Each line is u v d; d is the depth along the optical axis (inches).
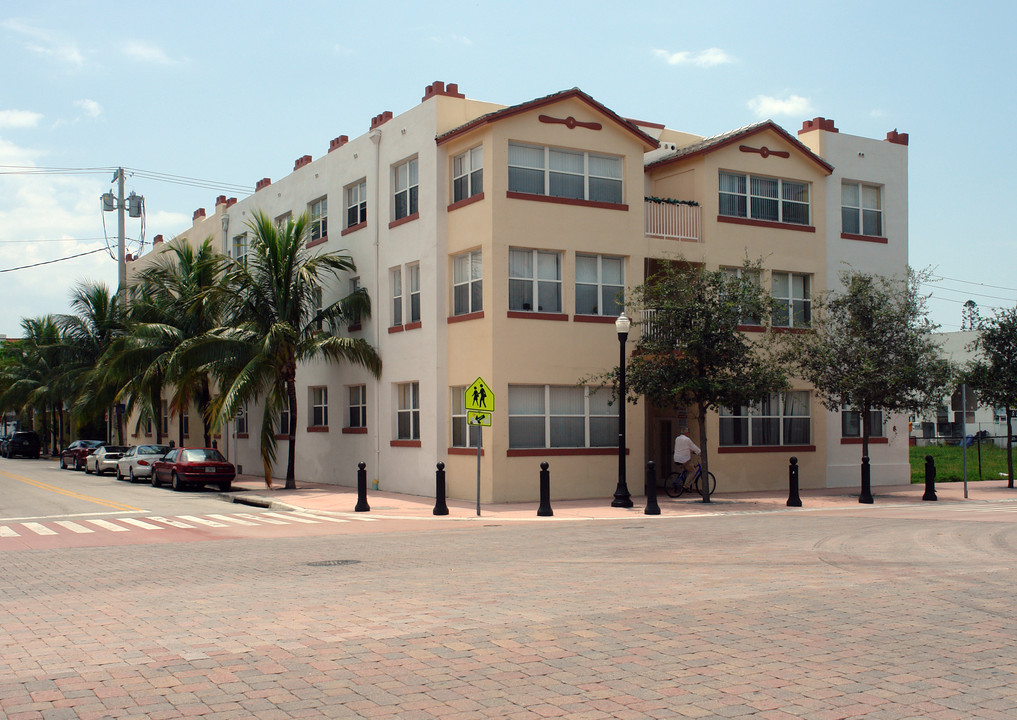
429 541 610.2
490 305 935.0
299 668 272.1
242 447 1524.4
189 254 1471.5
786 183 1127.6
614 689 247.1
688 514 813.9
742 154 1085.8
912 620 330.3
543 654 284.5
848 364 968.9
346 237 1198.3
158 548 595.8
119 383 1525.6
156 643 308.0
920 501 952.3
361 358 1098.7
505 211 941.8
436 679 258.4
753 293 900.0
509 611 351.9
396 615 347.3
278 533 689.0
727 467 1057.5
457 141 995.9
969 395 995.9
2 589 433.7
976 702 233.8
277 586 425.1
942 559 492.7
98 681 262.4
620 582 418.9
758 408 1080.8
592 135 996.6
